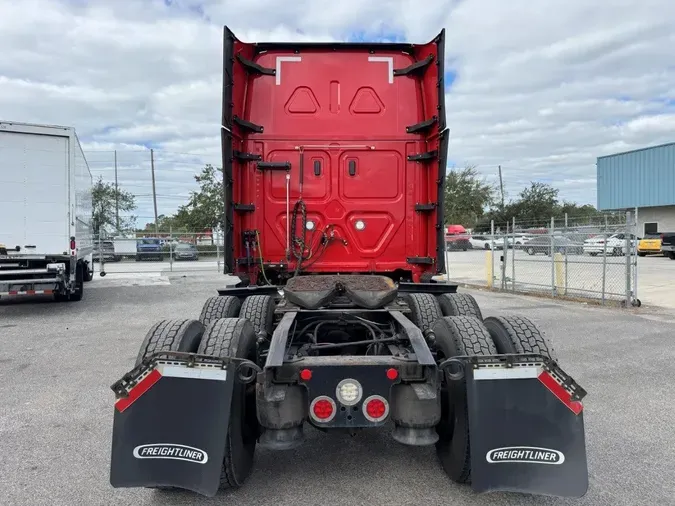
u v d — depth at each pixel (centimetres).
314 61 560
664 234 2825
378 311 399
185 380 277
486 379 277
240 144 547
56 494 324
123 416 274
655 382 555
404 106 564
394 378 293
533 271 1983
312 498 317
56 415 465
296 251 551
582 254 1541
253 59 557
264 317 450
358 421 294
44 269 1048
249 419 336
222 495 322
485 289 1506
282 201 554
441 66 523
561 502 309
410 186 562
